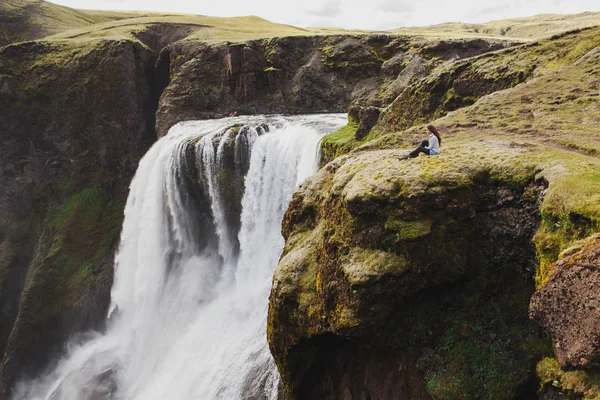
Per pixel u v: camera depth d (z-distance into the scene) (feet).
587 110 55.21
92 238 151.84
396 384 40.27
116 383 106.32
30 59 169.07
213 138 114.01
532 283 35.78
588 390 24.16
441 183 37.65
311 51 157.38
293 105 150.61
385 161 45.24
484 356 35.91
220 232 114.83
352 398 44.88
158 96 177.68
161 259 124.16
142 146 163.02
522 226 36.06
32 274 145.28
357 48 150.61
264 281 101.19
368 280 37.55
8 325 145.69
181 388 80.48
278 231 104.68
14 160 164.04
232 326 91.56
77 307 138.82
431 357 38.14
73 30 210.59
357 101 140.46
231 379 72.49
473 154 42.24
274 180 105.91
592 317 24.08
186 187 118.73
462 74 84.28
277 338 49.01
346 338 43.01
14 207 160.86
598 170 34.30
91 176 161.68
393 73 141.90
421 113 86.43
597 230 27.81
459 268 37.60
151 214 125.39
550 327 27.02
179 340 98.12
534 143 45.65
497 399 33.73
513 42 124.16
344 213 42.91
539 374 29.30
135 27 203.00
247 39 165.17
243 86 152.25
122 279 131.13
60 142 164.14
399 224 37.58
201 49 161.48
